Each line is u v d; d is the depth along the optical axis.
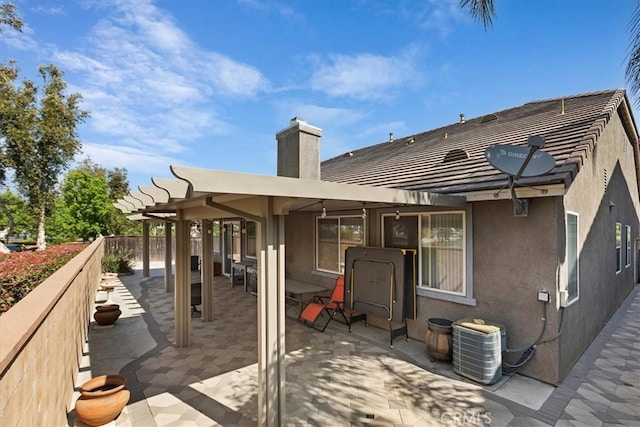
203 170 3.16
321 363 6.00
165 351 6.62
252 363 6.05
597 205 7.61
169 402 4.73
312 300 9.70
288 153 5.43
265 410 4.06
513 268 5.62
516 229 5.60
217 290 12.84
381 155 13.47
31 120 20.22
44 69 22.38
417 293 7.12
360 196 4.48
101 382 4.49
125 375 5.58
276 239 4.22
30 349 2.75
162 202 4.91
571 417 4.32
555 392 4.94
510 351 5.44
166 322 8.66
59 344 3.93
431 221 6.95
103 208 25.88
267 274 4.11
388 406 4.60
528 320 5.43
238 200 4.64
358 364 5.95
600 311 7.91
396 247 7.72
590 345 6.89
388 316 7.31
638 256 14.21
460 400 4.73
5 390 2.22
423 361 6.07
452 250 6.57
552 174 5.05
